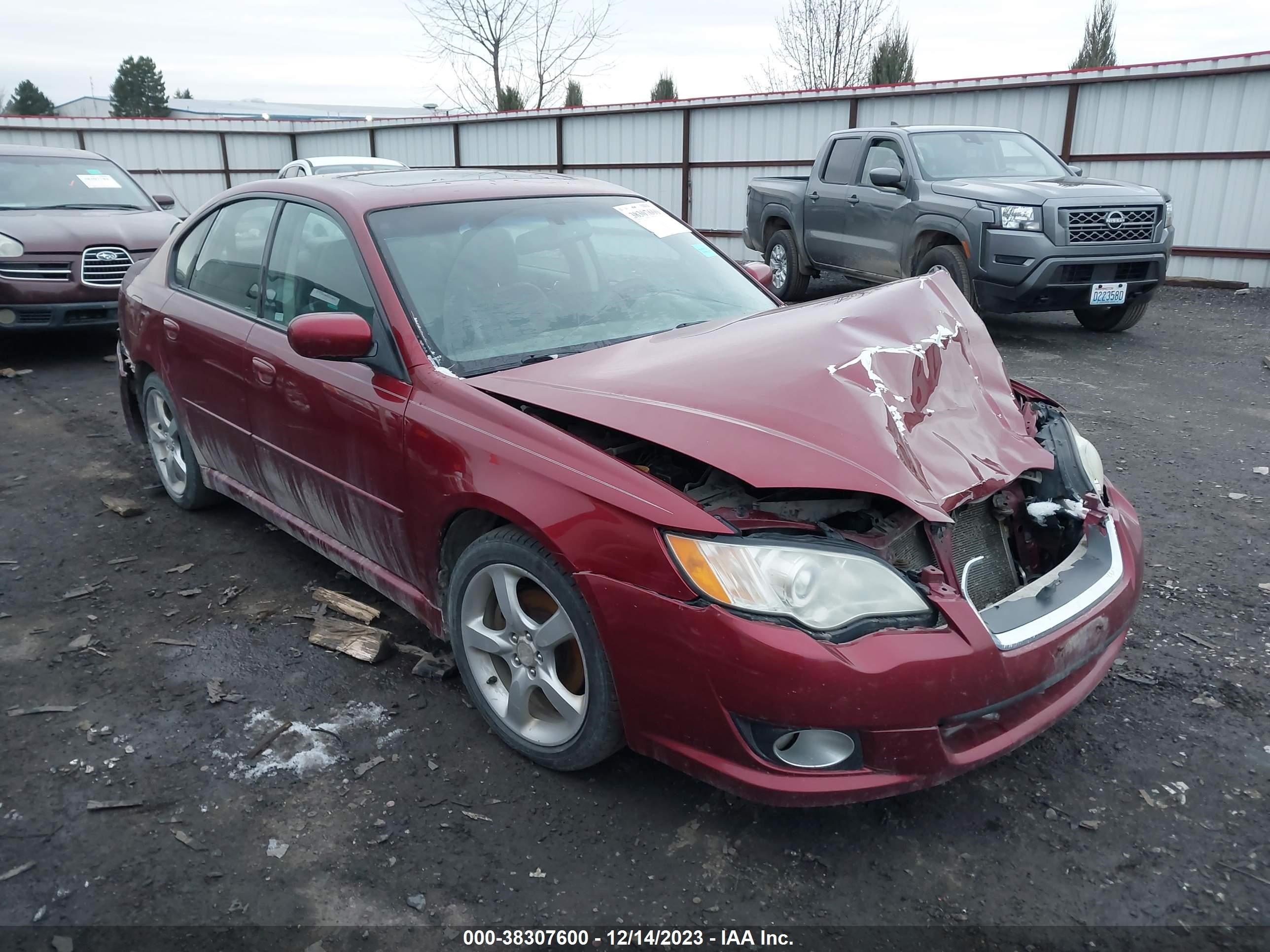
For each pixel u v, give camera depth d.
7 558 4.21
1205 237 12.27
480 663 2.84
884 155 9.99
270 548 4.30
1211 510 4.70
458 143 20.61
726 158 16.28
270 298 3.63
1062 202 8.14
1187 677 3.19
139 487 5.13
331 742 2.85
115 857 2.37
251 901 2.23
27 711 3.02
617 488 2.35
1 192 8.45
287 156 25.14
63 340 9.27
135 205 9.16
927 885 2.28
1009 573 2.68
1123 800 2.58
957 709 2.18
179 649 3.40
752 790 2.22
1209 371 7.67
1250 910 2.20
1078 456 2.94
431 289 3.12
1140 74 12.09
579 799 2.59
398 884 2.28
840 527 2.43
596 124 17.91
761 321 3.02
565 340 3.16
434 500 2.78
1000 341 9.01
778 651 2.10
